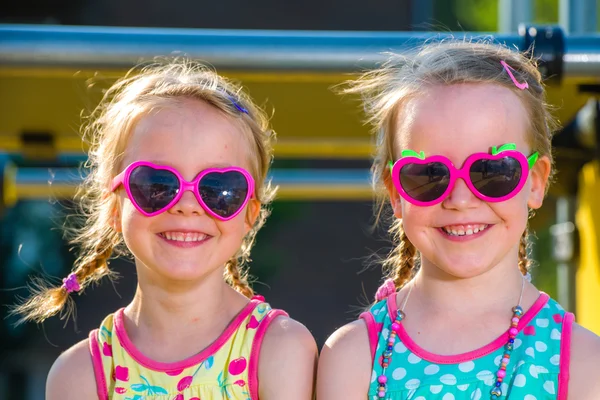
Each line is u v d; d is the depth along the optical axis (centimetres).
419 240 277
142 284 300
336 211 1339
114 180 292
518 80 283
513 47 369
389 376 275
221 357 291
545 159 289
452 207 269
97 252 326
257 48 371
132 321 303
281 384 285
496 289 279
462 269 272
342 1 1318
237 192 286
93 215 345
